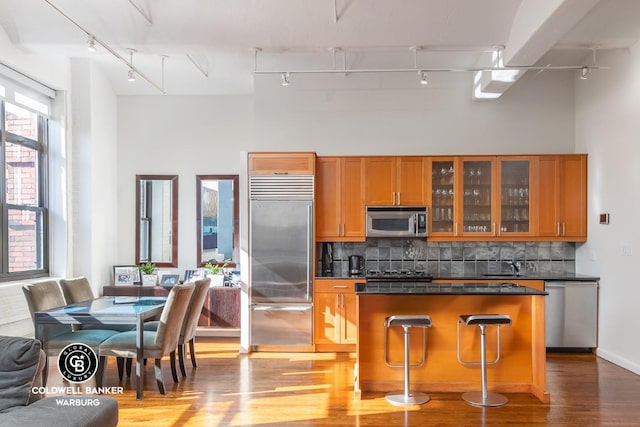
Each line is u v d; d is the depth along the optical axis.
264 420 3.71
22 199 5.50
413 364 4.40
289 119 6.45
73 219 6.09
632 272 5.07
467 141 6.38
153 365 5.25
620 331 5.27
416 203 6.10
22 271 5.45
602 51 5.62
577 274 6.18
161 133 6.91
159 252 6.89
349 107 6.43
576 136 6.27
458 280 5.86
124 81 6.62
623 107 5.25
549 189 6.06
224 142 6.91
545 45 4.40
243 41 4.72
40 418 2.46
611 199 5.48
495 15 4.53
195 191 6.91
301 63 6.13
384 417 3.78
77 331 4.63
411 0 4.40
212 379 4.72
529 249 6.38
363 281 5.87
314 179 5.94
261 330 5.85
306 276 5.86
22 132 5.49
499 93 5.94
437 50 4.91
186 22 4.57
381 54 5.84
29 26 4.70
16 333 5.00
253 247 5.90
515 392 4.35
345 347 5.85
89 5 4.44
